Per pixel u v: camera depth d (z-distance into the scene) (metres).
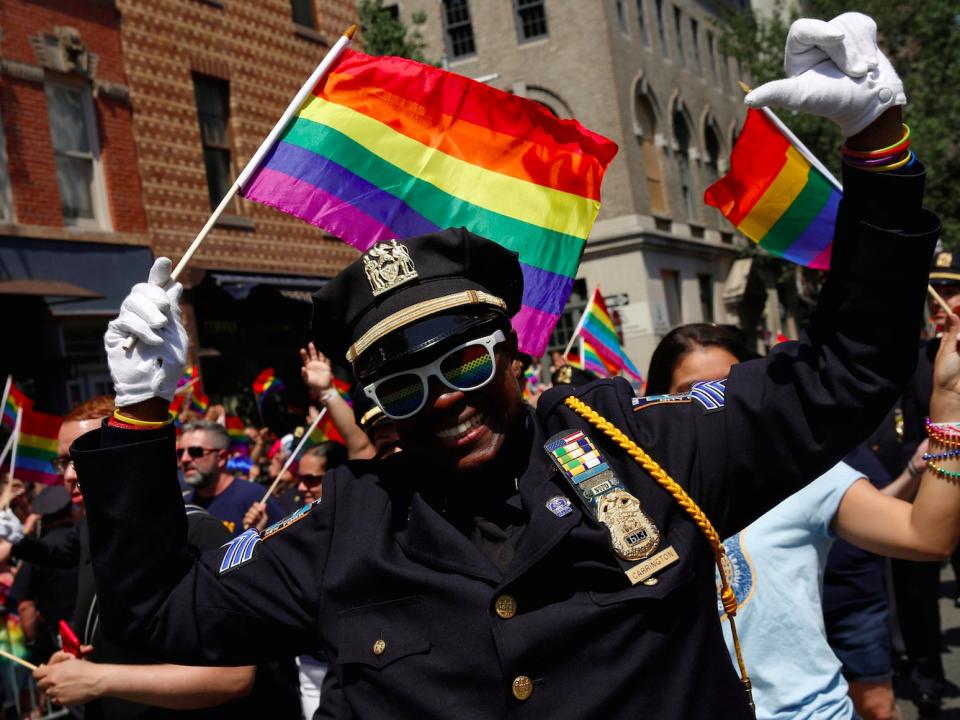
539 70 26.58
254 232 15.36
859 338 1.75
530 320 3.13
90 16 13.10
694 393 1.97
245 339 15.16
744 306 33.03
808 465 1.83
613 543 1.78
